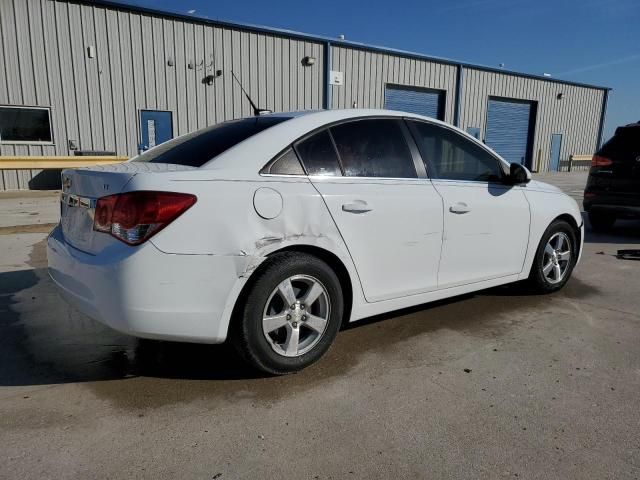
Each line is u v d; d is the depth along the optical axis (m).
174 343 3.34
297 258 2.76
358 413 2.47
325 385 2.75
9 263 5.48
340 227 2.91
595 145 29.25
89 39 13.08
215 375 2.87
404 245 3.23
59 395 2.63
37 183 13.20
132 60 13.75
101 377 2.84
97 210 2.57
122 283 2.38
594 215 8.27
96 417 2.41
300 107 16.97
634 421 2.42
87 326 3.65
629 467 2.07
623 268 5.60
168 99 14.45
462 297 4.41
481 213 3.66
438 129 3.62
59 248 2.86
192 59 14.65
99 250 2.54
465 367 3.00
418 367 2.99
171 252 2.41
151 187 2.40
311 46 16.91
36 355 3.14
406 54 19.44
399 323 3.73
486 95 22.91
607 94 28.94
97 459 2.09
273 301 2.77
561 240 4.48
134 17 13.60
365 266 3.07
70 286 2.68
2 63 12.19
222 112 15.41
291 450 2.16
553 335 3.53
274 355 2.75
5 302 4.17
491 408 2.53
